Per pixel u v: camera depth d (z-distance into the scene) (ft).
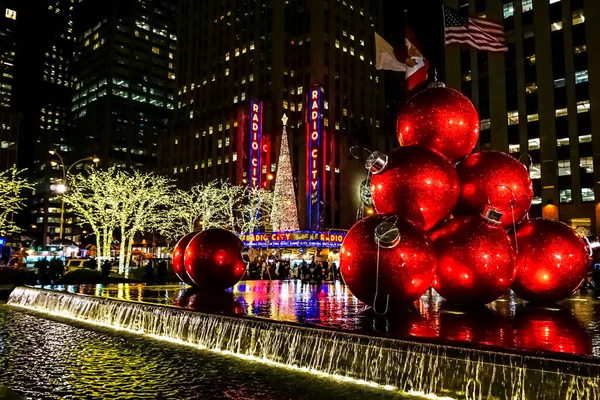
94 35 471.62
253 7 325.62
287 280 105.29
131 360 28.35
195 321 32.24
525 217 33.27
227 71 333.42
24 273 89.35
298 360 25.13
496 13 197.88
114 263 173.68
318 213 252.42
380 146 325.62
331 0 310.86
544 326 24.75
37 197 476.54
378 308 28.84
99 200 145.59
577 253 30.68
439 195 28.73
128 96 452.76
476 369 19.03
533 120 185.88
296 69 308.19
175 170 355.36
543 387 17.38
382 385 21.59
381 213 30.01
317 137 256.11
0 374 25.59
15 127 327.88
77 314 46.34
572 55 179.83
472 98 201.05
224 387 22.71
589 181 170.91
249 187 270.67
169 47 489.67
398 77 362.94
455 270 28.17
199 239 45.42
